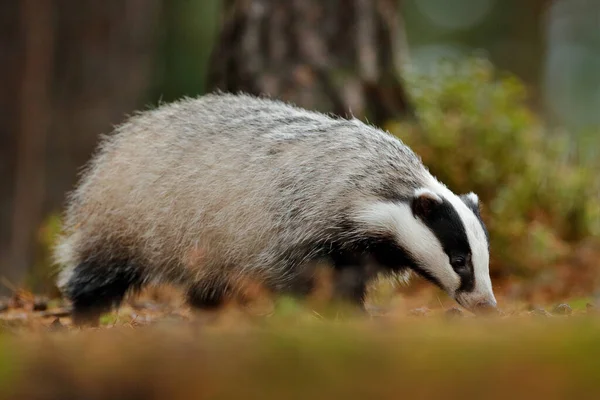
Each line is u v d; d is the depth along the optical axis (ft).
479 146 55.98
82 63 86.63
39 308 43.21
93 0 86.38
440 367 13.66
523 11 131.03
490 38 146.00
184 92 126.41
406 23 147.64
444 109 58.75
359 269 35.78
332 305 34.76
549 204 57.36
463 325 18.06
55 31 85.76
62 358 14.23
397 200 34.86
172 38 126.41
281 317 27.71
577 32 159.74
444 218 33.83
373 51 58.54
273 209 36.01
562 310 32.35
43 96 85.20
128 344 14.70
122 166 39.29
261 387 13.53
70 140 86.53
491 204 55.31
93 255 40.63
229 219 36.73
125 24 88.38
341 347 14.34
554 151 60.54
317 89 56.95
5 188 84.28
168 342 14.89
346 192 35.19
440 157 55.26
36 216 85.30
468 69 60.44
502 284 53.26
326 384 13.51
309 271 35.83
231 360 14.01
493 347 14.14
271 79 56.95
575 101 161.17
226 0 59.36
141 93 92.58
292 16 57.31
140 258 39.55
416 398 13.39
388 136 36.94
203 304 38.96
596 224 58.29
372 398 13.38
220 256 37.35
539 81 130.62
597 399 13.17
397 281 37.76
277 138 36.86
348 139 36.11
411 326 18.30
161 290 48.57
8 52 84.12
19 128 84.48
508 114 57.57
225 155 37.17
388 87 58.85
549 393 13.24
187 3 126.93
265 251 36.32
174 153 38.14
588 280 52.03
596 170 60.64
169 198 37.83
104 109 87.51
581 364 13.48
